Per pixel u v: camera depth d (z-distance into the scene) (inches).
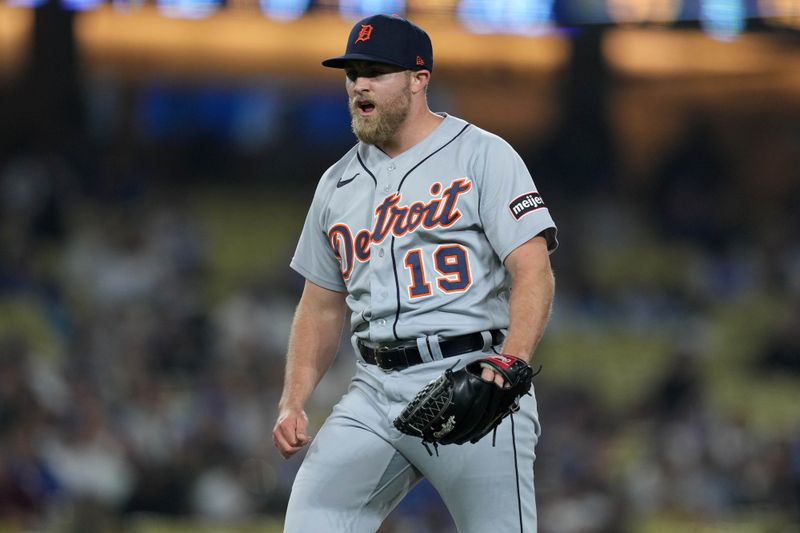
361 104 485.7
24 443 1314.0
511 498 477.4
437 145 490.3
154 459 1411.2
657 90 2672.2
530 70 2527.1
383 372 491.5
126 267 1892.2
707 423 1696.6
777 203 2839.6
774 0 1630.2
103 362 1594.5
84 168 2188.7
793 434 1734.7
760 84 2623.0
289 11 1815.9
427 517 1305.4
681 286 2335.1
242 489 1417.3
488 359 445.4
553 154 2672.2
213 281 2135.8
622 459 1676.9
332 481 490.3
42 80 2314.2
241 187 2674.7
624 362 2090.3
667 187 2605.8
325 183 516.4
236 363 1696.6
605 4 1689.2
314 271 529.3
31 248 1958.7
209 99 2600.9
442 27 1758.1
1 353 1437.0
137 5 1900.8
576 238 2354.8
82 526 1258.0
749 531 1520.7
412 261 480.4
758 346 2220.7
